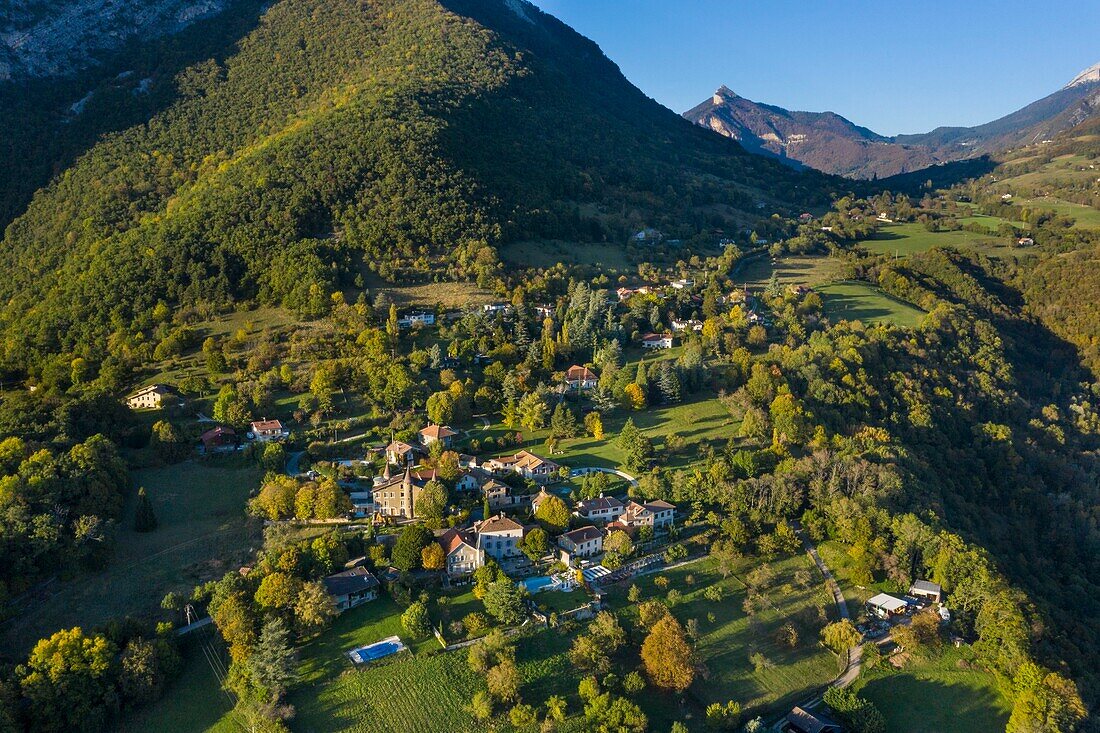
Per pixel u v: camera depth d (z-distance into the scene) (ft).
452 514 453.17
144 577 398.21
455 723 323.98
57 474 431.02
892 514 470.80
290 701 327.88
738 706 343.46
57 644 323.57
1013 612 387.14
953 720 354.33
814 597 423.64
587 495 483.10
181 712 326.03
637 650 367.86
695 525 470.39
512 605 369.30
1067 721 337.52
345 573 389.60
